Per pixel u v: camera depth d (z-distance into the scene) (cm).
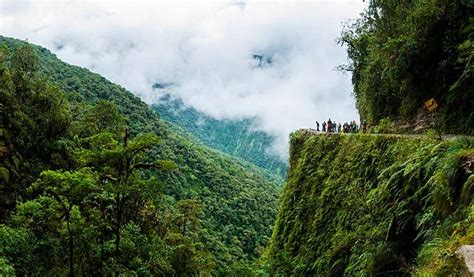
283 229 2223
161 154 7894
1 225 1755
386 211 1091
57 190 1752
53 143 2767
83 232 1872
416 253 866
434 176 834
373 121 2253
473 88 1269
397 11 1811
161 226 3294
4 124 2467
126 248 2044
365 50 2586
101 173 1958
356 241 1153
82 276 1848
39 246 1764
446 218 754
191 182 8475
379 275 922
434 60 1570
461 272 457
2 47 2822
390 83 1905
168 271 2473
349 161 1677
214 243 6103
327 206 1695
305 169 2242
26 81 2883
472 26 1322
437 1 1500
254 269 2481
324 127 3003
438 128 1449
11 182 2220
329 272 1299
